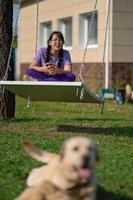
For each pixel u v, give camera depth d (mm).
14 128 10562
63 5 21891
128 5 18484
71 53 21391
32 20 24422
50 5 22984
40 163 6695
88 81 19906
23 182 5961
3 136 9336
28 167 6527
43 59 9797
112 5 18328
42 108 15156
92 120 12188
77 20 20859
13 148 7992
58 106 15820
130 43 18578
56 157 5133
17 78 25188
